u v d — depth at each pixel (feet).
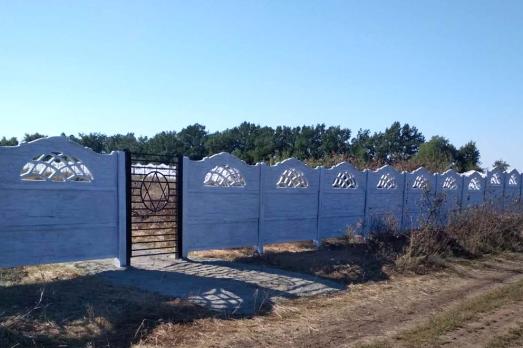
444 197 49.93
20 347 16.84
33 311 20.17
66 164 27.32
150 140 199.41
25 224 25.73
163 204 36.04
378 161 77.66
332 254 37.83
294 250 39.24
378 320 22.58
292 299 25.64
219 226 34.65
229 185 35.12
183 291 25.11
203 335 19.49
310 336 19.98
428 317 23.34
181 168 32.55
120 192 29.40
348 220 44.06
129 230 29.96
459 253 41.63
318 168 41.16
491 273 35.55
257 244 36.81
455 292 29.04
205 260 33.55
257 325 21.15
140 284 25.91
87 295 23.04
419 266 35.53
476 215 48.16
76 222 27.63
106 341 18.10
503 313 24.03
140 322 20.17
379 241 42.19
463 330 21.20
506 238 47.96
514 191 72.74
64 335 18.20
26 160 25.72
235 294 25.40
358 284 30.01
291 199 39.06
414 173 51.55
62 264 30.53
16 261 25.58
